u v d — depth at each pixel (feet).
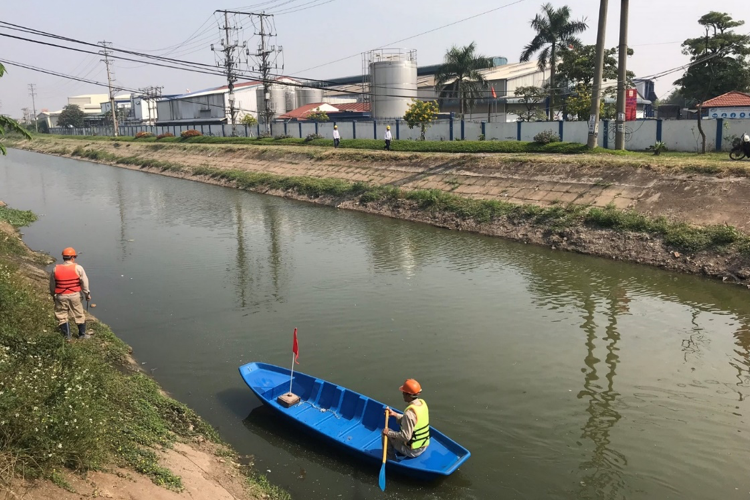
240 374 34.96
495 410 34.37
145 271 63.52
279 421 32.35
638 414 34.04
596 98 103.19
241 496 24.63
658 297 54.34
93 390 26.73
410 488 26.94
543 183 88.53
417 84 236.43
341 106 251.60
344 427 30.37
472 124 143.64
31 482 19.21
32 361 27.20
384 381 37.73
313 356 41.42
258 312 50.44
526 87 184.75
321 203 111.55
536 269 63.87
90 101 620.08
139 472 22.86
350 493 26.50
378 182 112.37
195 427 30.83
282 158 148.56
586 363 40.70
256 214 100.58
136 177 167.22
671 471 28.71
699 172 74.74
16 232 84.58
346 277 61.11
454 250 72.95
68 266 37.58
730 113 116.78
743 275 57.31
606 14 100.01
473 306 52.13
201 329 46.42
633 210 73.92
